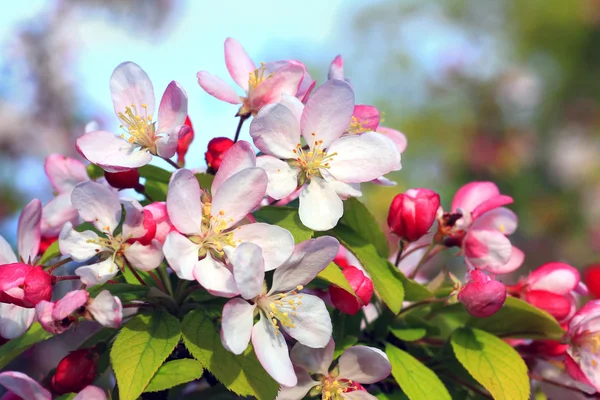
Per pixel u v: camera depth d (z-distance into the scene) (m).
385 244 0.29
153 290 0.26
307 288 0.29
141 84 0.28
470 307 0.27
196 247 0.25
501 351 0.28
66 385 0.26
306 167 0.26
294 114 0.27
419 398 0.26
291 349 0.26
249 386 0.24
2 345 0.28
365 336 0.29
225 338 0.23
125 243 0.25
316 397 0.27
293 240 0.25
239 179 0.25
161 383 0.24
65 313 0.23
